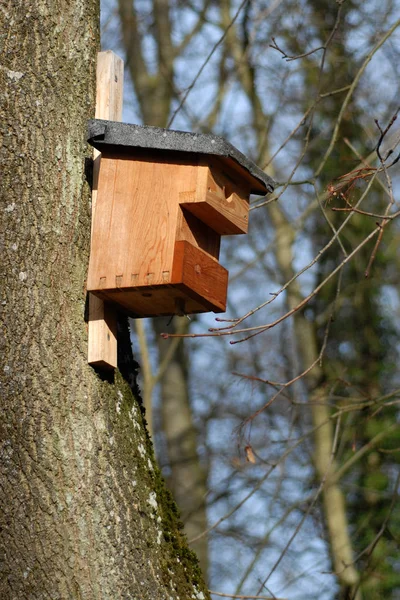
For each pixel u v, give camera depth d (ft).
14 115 25.00
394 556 61.67
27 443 22.39
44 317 23.41
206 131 68.08
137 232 24.64
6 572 21.65
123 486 22.88
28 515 21.94
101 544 21.94
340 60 65.62
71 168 24.99
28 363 22.98
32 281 23.67
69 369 23.22
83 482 22.30
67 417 22.75
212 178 24.89
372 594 59.62
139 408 24.90
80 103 25.73
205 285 25.16
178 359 68.28
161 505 23.98
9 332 23.24
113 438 23.17
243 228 26.43
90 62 26.35
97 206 25.05
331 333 73.77
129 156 25.32
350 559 60.59
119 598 21.63
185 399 67.62
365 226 73.15
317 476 63.21
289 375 71.46
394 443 66.54
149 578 22.31
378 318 74.49
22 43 25.70
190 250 24.52
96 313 24.20
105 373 23.90
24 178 24.50
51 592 21.45
